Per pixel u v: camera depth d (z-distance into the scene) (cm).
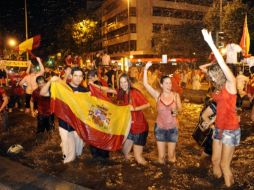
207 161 672
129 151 683
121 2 7938
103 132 666
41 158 715
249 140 884
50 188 514
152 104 1510
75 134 683
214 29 4184
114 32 8669
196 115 1386
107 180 578
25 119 1230
